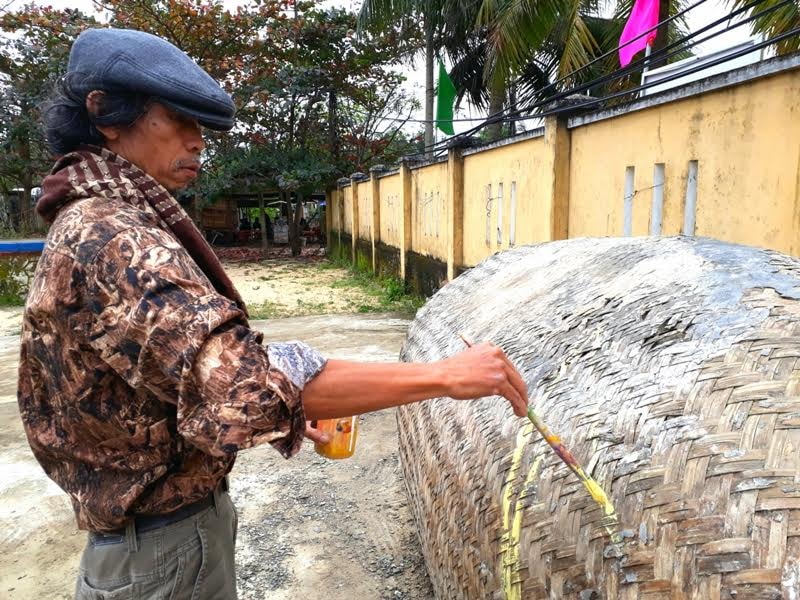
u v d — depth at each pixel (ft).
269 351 3.47
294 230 57.47
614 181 14.78
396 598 8.43
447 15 38.50
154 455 4.00
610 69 30.86
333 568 9.09
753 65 10.39
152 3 46.73
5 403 16.14
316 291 34.86
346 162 52.80
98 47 3.77
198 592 4.55
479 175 23.24
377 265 38.81
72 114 3.96
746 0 20.39
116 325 3.38
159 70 3.76
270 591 8.64
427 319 9.78
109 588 4.39
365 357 19.63
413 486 8.26
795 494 3.44
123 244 3.43
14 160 48.55
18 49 46.44
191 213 53.36
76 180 3.76
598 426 4.56
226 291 4.22
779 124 10.11
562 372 5.43
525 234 19.30
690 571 3.58
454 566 5.99
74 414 3.85
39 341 3.81
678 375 4.37
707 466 3.77
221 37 48.01
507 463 5.30
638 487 4.00
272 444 3.41
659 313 5.05
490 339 6.95
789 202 9.98
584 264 7.15
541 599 4.49
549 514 4.61
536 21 26.61
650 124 13.39
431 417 7.47
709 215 11.78
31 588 8.79
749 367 4.10
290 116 52.49
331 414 3.60
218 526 4.66
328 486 11.44
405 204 32.07
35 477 11.89
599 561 4.06
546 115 17.02
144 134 3.94
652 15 19.54
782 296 4.58
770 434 3.71
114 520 4.16
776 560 3.34
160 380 3.46
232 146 51.75
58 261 3.51
